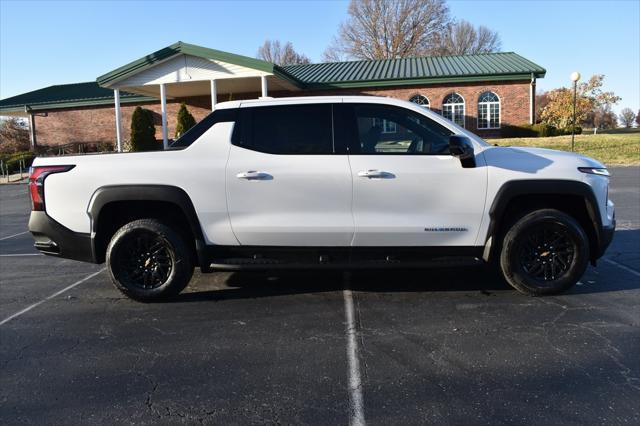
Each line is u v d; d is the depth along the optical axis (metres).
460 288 5.19
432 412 2.95
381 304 4.77
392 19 51.38
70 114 31.08
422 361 3.59
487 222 4.65
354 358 3.66
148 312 4.76
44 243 4.92
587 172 4.64
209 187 4.69
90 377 3.50
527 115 27.03
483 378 3.32
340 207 4.64
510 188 4.58
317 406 3.05
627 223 8.47
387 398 3.12
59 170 4.82
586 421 2.81
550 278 4.80
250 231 4.71
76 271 6.47
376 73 28.72
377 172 4.57
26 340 4.18
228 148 4.76
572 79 21.84
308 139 4.74
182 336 4.16
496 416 2.89
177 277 4.88
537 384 3.23
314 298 5.00
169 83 22.25
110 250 4.86
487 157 4.68
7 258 7.35
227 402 3.13
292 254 4.78
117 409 3.08
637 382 3.22
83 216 4.79
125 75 21.81
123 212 5.05
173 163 4.73
